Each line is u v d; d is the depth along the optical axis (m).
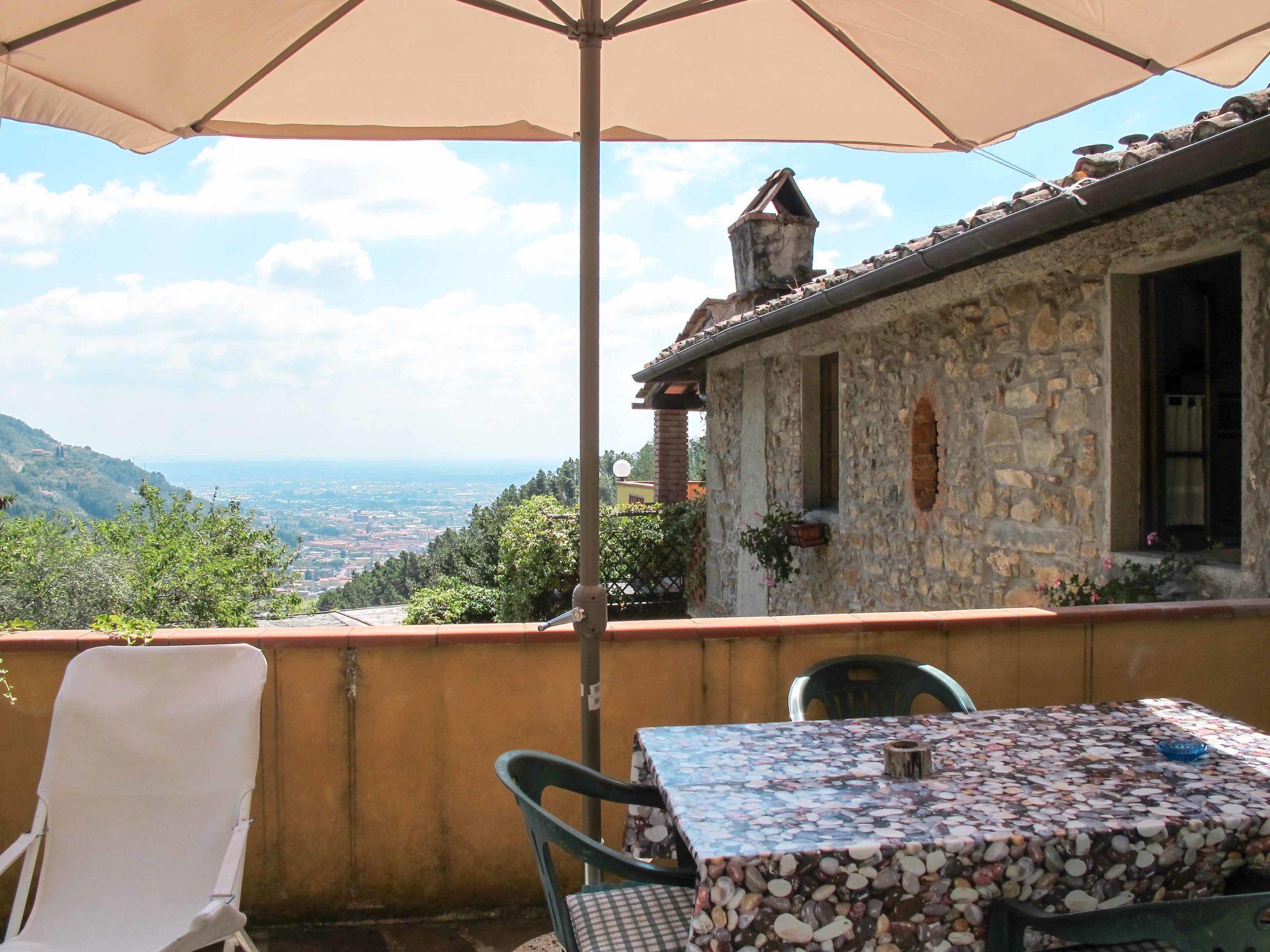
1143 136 4.11
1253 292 3.56
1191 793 1.83
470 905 2.83
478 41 2.35
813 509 7.71
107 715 2.43
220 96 2.35
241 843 2.17
